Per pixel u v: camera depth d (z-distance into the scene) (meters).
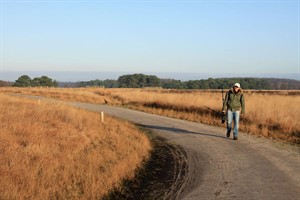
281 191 6.55
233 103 12.22
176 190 7.05
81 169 7.96
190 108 22.28
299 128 13.36
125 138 12.31
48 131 11.62
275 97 25.36
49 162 8.20
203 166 8.73
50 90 52.41
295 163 8.67
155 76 154.75
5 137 10.05
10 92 48.75
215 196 6.46
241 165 8.59
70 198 6.42
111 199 6.70
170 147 11.49
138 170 8.66
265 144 11.33
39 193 6.32
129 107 28.45
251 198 6.24
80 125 13.66
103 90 53.16
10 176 6.96
